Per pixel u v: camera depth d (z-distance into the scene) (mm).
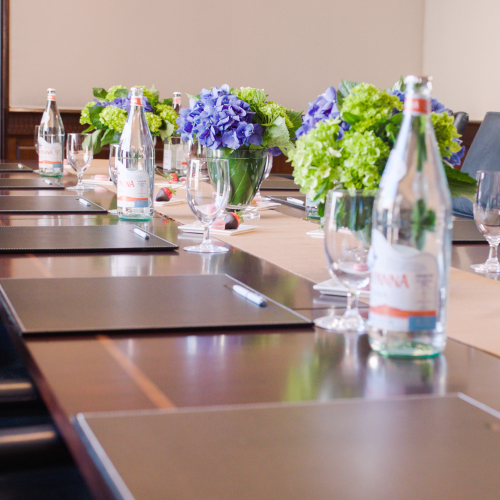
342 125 1043
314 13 6383
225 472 450
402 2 6676
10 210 1827
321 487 436
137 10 5844
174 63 6012
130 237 1482
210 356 728
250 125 1729
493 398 625
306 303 983
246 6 6164
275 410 568
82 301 912
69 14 5652
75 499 824
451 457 485
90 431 509
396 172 737
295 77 6398
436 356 755
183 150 2844
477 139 3016
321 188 1020
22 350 758
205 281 1082
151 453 474
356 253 824
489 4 6066
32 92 5629
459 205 2742
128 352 729
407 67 6793
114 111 2547
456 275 1232
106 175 3006
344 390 635
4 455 650
